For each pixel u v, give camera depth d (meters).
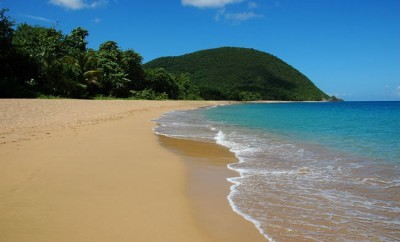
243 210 5.08
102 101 37.06
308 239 4.11
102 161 7.93
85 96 42.53
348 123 23.05
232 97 102.25
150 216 4.62
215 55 160.00
